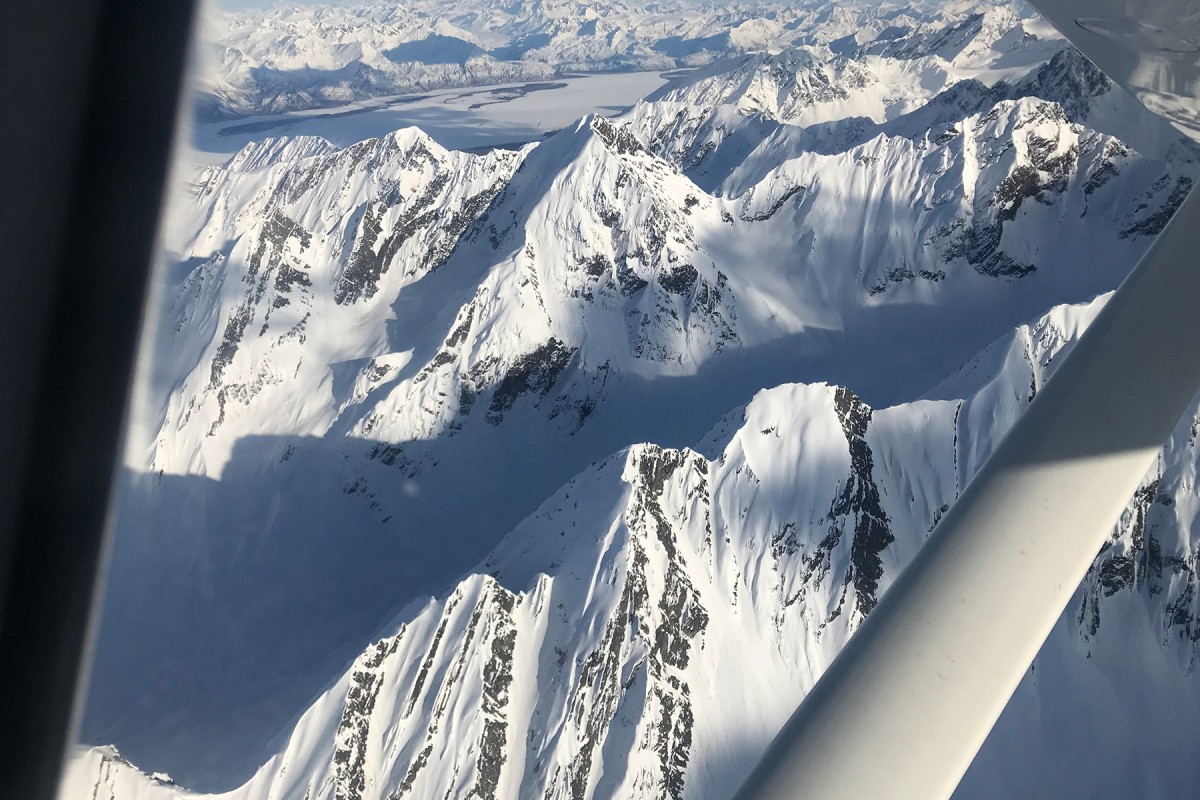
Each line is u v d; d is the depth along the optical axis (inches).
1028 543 157.4
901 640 151.9
